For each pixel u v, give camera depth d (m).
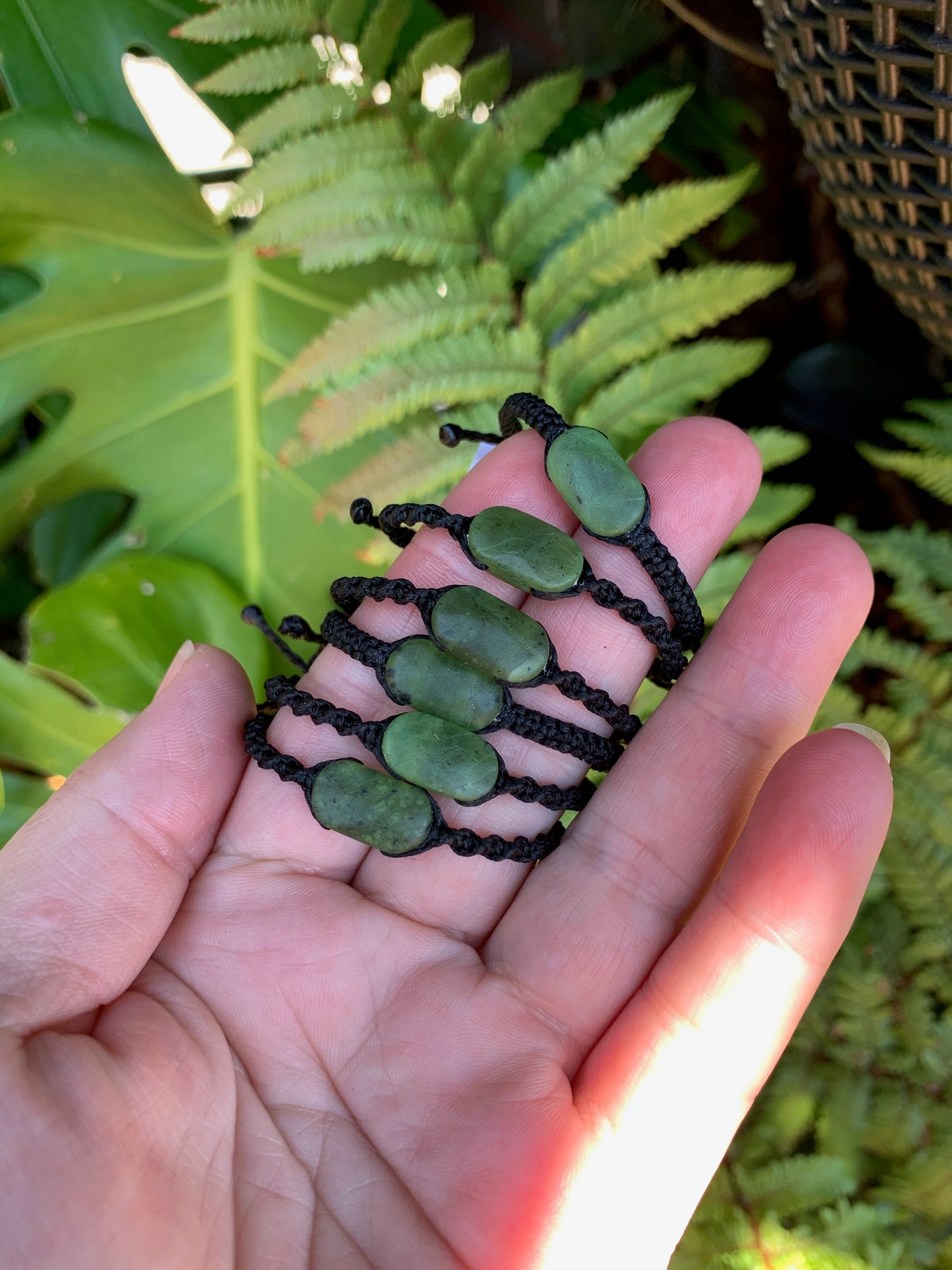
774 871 0.14
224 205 0.20
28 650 0.21
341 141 0.20
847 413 0.25
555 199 0.20
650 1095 0.15
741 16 0.21
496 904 0.17
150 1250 0.13
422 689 0.16
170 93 0.23
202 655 0.17
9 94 0.21
